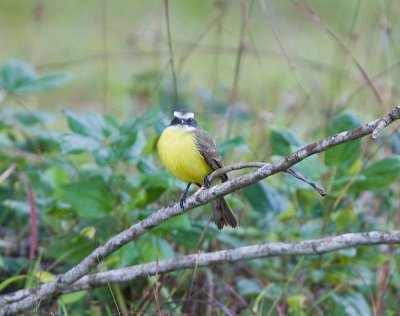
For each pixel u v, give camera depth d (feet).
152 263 34.24
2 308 34.12
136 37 64.85
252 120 51.60
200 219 42.22
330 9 79.20
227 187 28.60
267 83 65.46
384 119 25.12
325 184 39.93
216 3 51.06
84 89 68.54
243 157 46.14
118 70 69.62
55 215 39.24
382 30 46.55
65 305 36.42
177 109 37.32
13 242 42.01
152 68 59.93
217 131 44.01
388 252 39.50
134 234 30.94
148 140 41.70
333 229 39.24
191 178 36.06
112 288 37.60
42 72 70.38
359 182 37.81
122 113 55.36
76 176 43.09
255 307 35.29
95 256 31.86
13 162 42.83
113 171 38.70
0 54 75.31
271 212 40.09
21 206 39.73
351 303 37.27
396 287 40.24
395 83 48.60
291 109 55.77
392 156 37.63
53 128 58.85
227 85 62.08
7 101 56.90
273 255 33.42
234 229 40.93
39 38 75.41
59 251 37.09
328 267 38.60
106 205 35.96
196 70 70.44
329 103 49.47
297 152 26.89
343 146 38.04
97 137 37.73
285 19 80.07
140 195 36.76
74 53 73.82
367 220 41.88
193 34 71.20
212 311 37.91
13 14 83.87
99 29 79.30
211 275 37.88
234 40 74.49
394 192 43.73
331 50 73.82
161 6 58.80
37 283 34.27
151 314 35.99
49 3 84.53
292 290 38.73
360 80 49.62
